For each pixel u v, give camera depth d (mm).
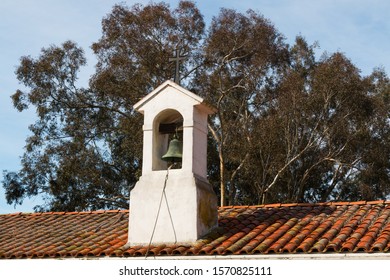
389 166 32688
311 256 12281
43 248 14844
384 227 13172
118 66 29922
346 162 31547
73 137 32312
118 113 32188
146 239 14164
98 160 31578
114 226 16188
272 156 29859
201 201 14227
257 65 29359
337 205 15344
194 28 30312
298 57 34406
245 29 29516
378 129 32219
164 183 14438
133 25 30141
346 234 12969
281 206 15922
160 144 15242
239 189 32188
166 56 29641
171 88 15031
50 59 31547
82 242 15008
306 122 30516
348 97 29734
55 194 31172
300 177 31828
